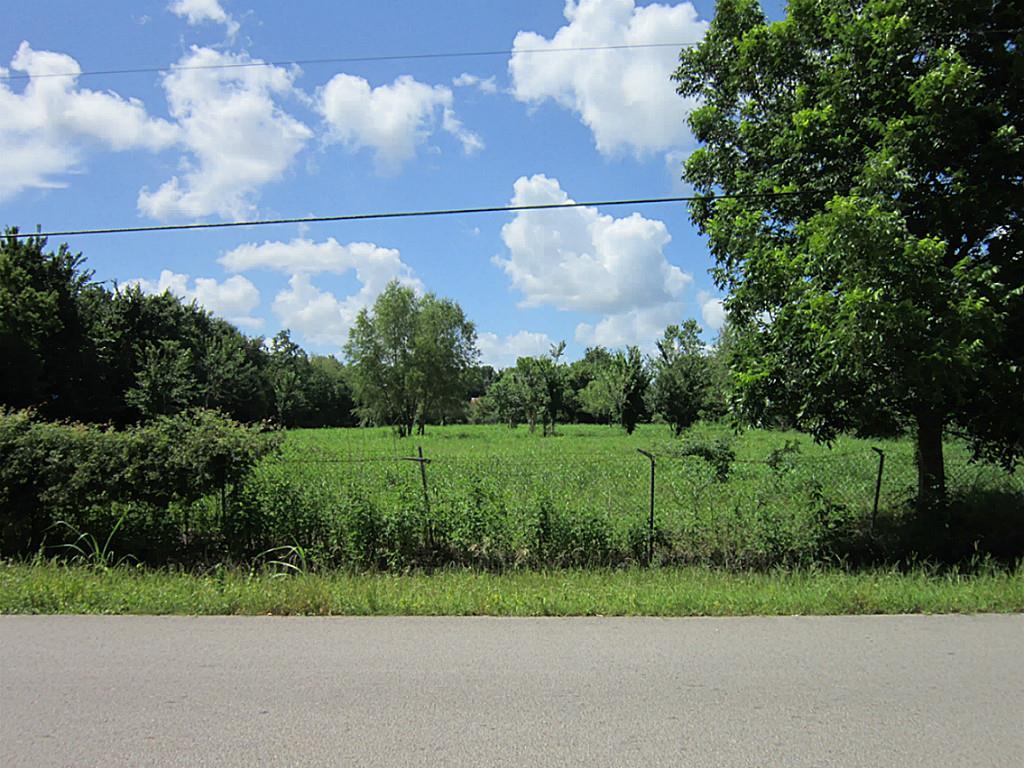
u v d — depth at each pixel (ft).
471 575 27.30
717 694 13.93
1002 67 29.94
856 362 26.45
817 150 32.81
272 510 31.50
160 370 128.26
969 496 35.83
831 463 47.80
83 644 17.10
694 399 116.98
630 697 13.76
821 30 34.42
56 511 30.71
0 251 118.21
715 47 39.78
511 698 13.70
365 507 31.24
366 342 183.73
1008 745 11.72
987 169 29.66
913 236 26.58
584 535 31.12
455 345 189.88
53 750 11.50
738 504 33.73
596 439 110.93
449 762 11.10
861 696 13.84
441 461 49.98
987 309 25.38
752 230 33.83
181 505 31.22
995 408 29.99
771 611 20.17
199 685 14.39
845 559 29.84
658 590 22.65
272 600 20.61
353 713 12.98
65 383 122.72
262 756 11.30
